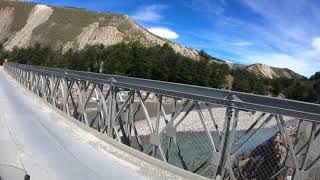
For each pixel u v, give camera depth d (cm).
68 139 1041
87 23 16238
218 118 819
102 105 1116
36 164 806
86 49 10581
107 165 816
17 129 1155
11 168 601
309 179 615
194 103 754
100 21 16162
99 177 743
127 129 952
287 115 603
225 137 692
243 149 679
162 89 817
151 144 858
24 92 2458
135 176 754
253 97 656
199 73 8931
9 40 16450
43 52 11069
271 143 668
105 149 942
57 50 13275
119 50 9506
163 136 840
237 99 679
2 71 5447
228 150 678
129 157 875
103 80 1082
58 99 1698
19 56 10850
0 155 855
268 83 10462
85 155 886
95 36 15500
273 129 695
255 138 689
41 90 2123
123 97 1085
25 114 1477
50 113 1533
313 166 611
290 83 9744
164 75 8831
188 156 805
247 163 679
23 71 3125
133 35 15512
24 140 1011
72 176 743
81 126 1223
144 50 9519
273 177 646
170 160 850
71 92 1437
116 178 740
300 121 611
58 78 1641
